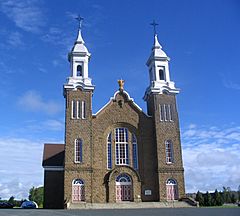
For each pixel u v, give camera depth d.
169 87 60.78
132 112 59.56
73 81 58.69
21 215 34.25
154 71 62.78
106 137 57.31
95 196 53.66
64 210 44.50
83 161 54.31
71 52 61.09
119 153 57.09
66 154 54.25
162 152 56.88
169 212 36.62
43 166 64.81
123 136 58.34
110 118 58.38
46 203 62.38
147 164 57.19
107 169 55.59
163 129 58.25
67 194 52.31
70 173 53.44
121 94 60.12
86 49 61.91
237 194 104.31
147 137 58.75
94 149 55.94
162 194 54.59
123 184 55.56
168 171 56.00
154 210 41.28
